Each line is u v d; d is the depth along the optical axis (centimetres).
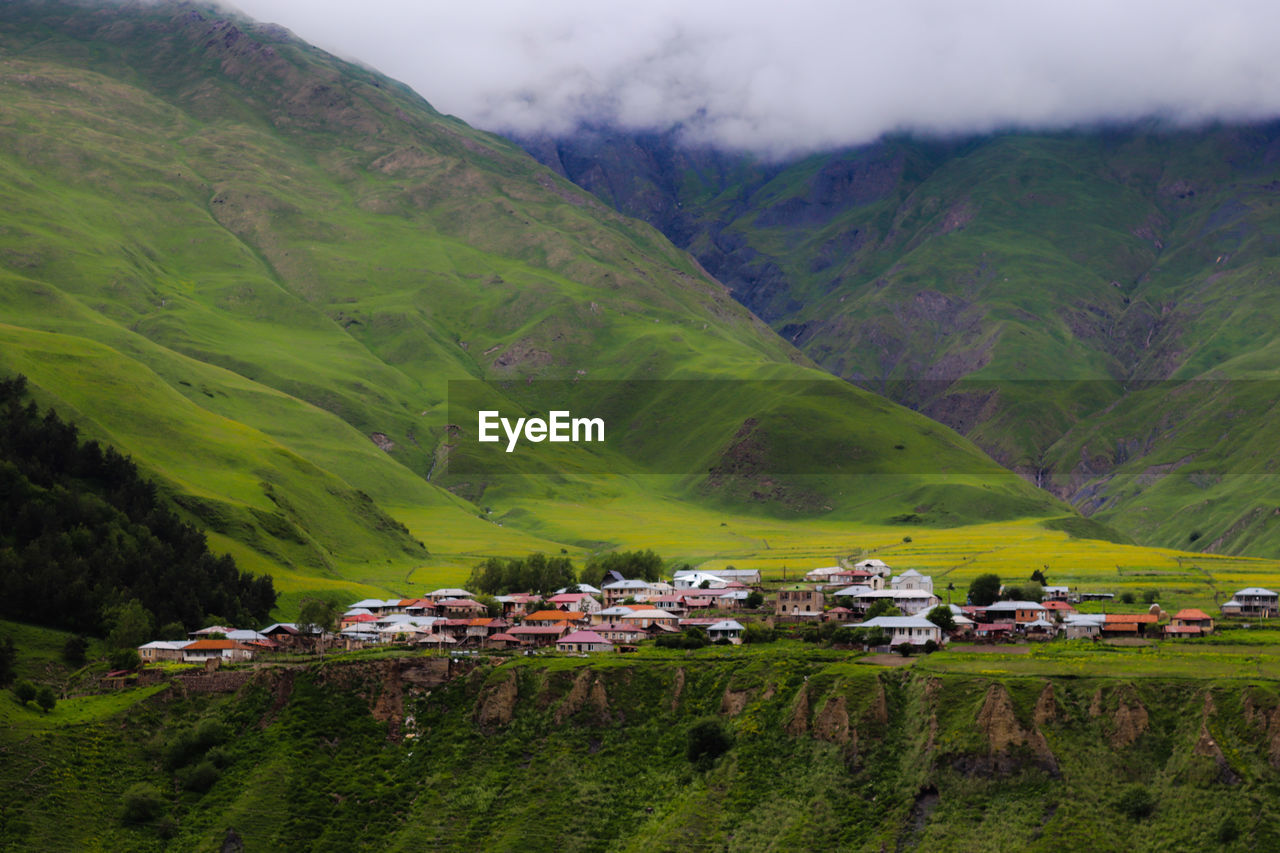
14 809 17488
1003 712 17300
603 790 18212
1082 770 16688
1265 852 15100
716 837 16888
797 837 16625
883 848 16288
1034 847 15650
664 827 17212
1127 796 16250
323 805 18275
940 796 16812
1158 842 15625
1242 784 15962
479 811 18075
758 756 18112
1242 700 16938
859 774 17500
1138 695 17512
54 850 17138
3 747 18312
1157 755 16838
